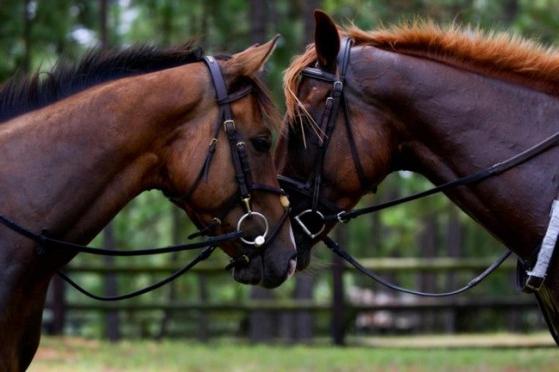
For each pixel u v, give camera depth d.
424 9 26.02
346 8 27.73
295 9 32.12
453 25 9.05
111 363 18.92
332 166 8.61
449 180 8.47
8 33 26.81
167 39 30.95
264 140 8.02
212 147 7.89
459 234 37.03
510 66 8.44
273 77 26.14
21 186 7.57
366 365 19.36
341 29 9.16
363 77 8.59
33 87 7.90
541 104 8.26
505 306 24.50
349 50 8.69
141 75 8.00
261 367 18.92
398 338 26.47
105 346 22.05
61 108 7.80
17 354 7.64
